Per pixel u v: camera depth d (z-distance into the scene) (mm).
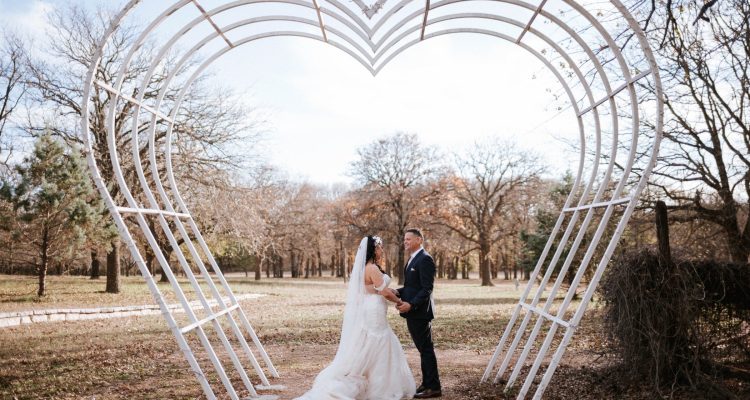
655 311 5160
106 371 6930
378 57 5734
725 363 5512
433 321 12984
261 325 12539
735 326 5422
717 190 11680
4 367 7285
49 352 8531
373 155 37375
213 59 6012
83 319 13516
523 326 6012
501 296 25094
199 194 21844
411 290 5664
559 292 24391
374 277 5527
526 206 37094
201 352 8508
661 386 5156
